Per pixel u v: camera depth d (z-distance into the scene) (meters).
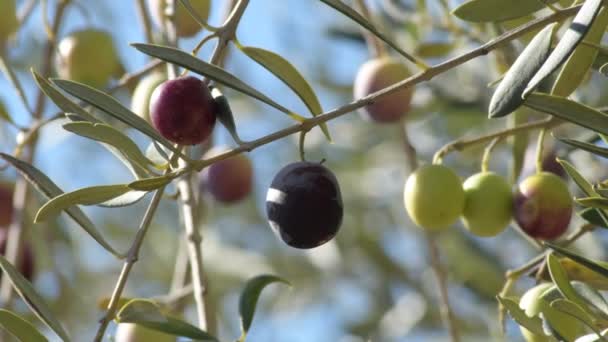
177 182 0.50
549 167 0.55
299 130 0.39
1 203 0.64
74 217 0.40
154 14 0.54
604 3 0.38
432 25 0.62
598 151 0.39
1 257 0.41
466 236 0.72
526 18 0.48
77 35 0.59
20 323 0.41
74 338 0.68
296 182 0.41
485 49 0.40
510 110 0.38
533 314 0.43
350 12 0.39
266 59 0.42
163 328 0.43
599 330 0.41
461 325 0.74
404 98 0.57
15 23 0.59
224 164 0.60
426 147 0.72
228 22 0.41
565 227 0.47
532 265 0.47
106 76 0.59
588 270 0.45
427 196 0.47
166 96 0.41
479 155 0.70
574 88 0.42
